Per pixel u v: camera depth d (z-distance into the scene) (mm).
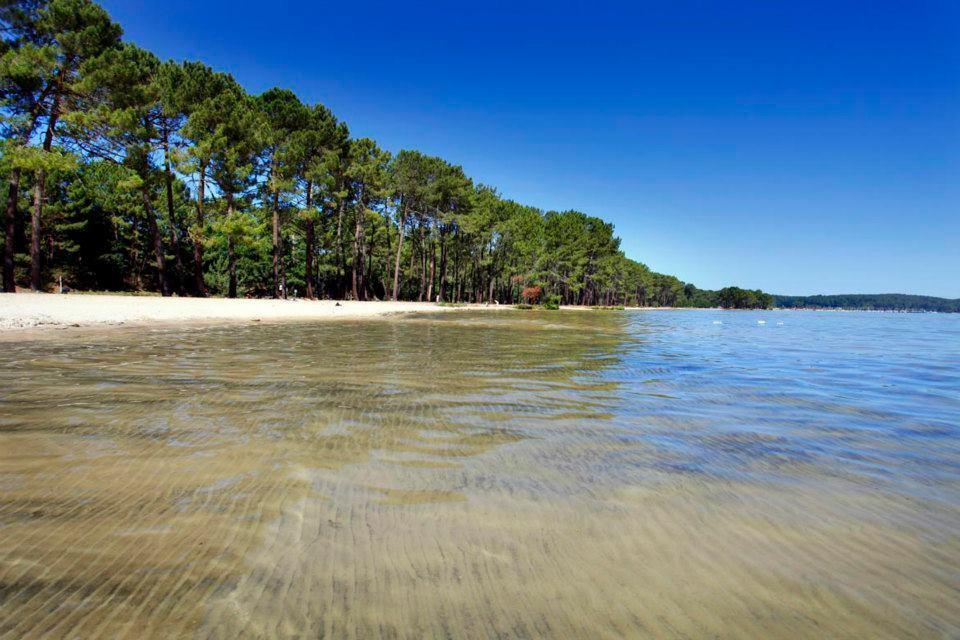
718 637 1714
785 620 1814
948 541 2426
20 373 6191
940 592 2002
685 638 1705
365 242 47250
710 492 2967
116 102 20641
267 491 2803
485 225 47094
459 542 2312
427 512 2600
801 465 3473
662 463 3457
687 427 4426
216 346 9562
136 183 22688
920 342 15750
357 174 34938
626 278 95000
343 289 50219
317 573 2031
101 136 21328
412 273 54000
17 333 10273
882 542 2408
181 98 24188
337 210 41062
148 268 41844
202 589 1905
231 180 26203
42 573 1968
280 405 4848
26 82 18797
